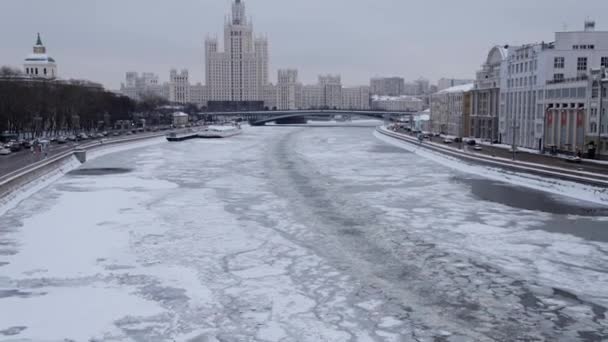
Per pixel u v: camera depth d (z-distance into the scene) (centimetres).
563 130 12925
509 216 7206
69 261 5181
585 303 4266
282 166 12781
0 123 16725
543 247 5753
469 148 14838
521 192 9081
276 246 5772
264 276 4831
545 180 9475
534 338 3678
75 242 5828
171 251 5550
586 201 8250
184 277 4775
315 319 3934
